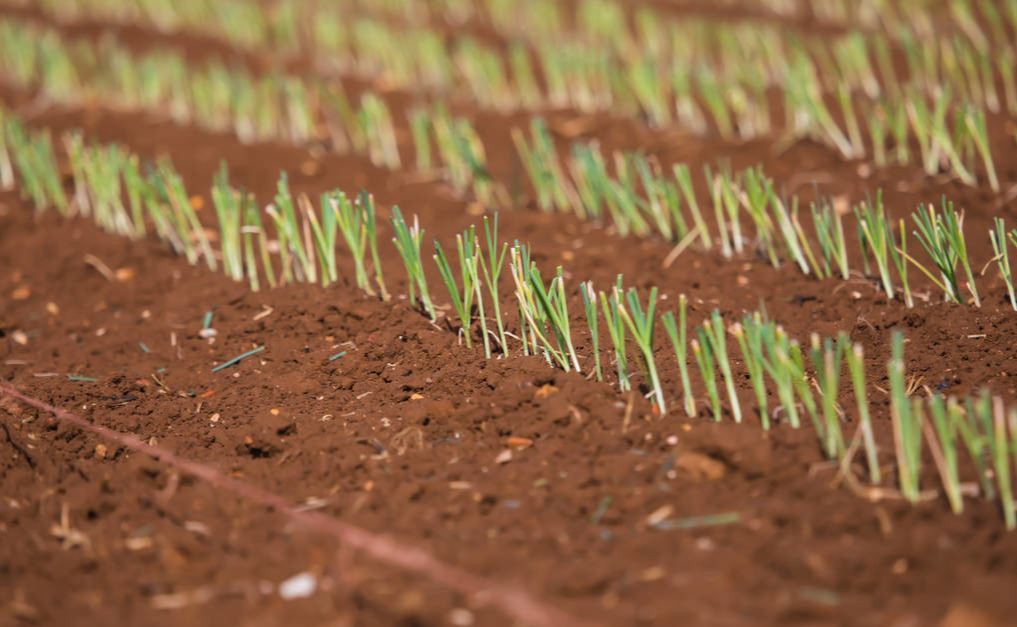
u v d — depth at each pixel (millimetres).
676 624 2529
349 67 8922
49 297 5270
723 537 2898
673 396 3709
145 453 3621
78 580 2895
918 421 2947
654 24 8773
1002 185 5539
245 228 5113
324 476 3438
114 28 9867
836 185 5785
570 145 6875
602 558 2857
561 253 5316
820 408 3578
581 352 4176
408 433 3631
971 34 8023
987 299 4371
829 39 8500
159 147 7043
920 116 5844
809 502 3037
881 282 4723
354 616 2639
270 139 7246
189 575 2871
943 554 2736
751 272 5004
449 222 5914
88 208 6156
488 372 3998
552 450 3443
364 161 6844
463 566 2824
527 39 9359
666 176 6289
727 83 7293
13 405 4020
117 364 4582
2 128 7137
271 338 4652
